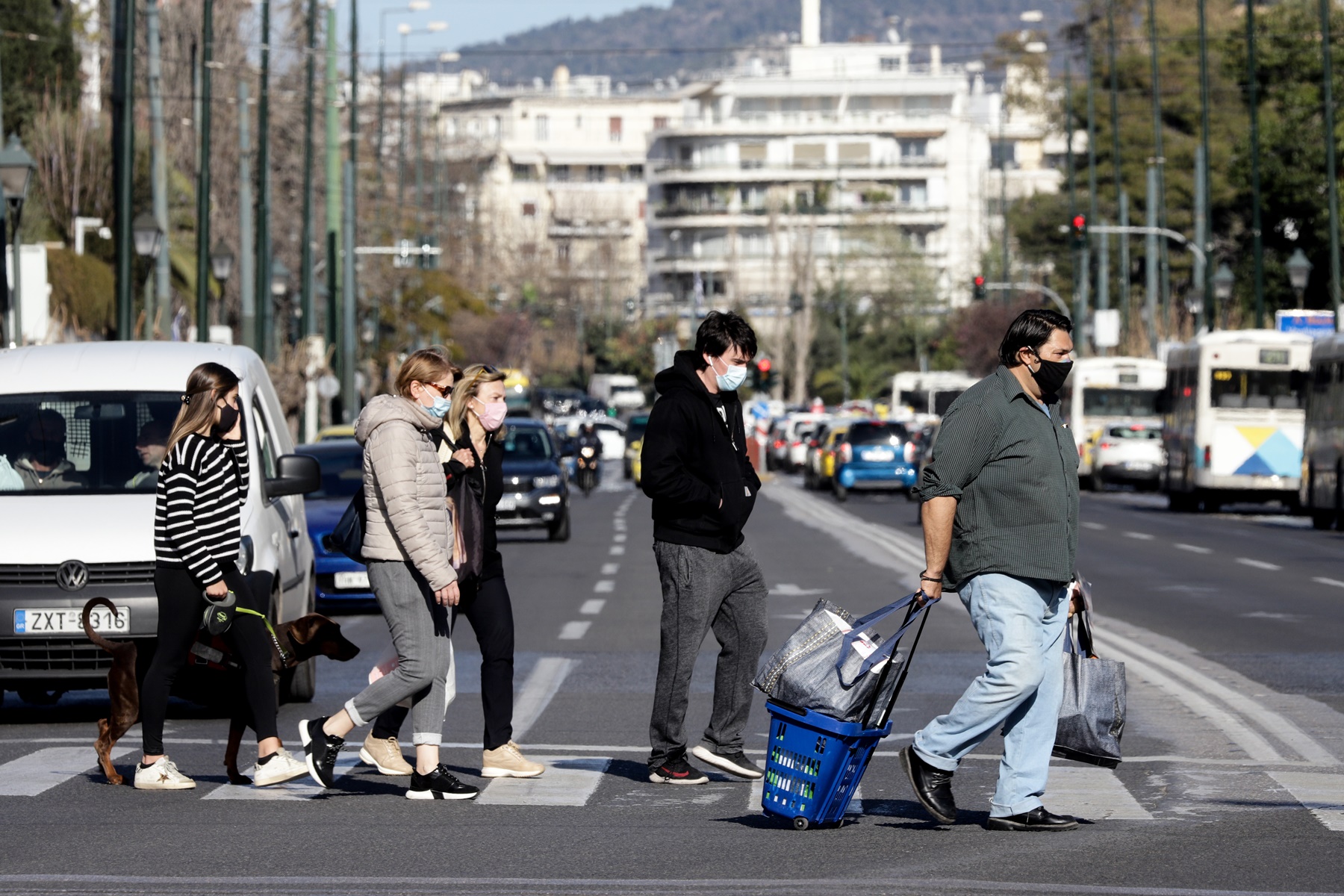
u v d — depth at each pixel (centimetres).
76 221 9044
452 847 1520
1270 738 2116
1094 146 14412
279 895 1347
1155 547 5512
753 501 1794
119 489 2359
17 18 9438
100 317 8600
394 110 18500
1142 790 1786
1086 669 1603
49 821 1644
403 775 1888
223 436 1825
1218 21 18638
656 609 3875
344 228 11006
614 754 2036
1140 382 10225
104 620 2225
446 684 1773
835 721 1548
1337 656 2911
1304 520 7306
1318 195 13012
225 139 12088
